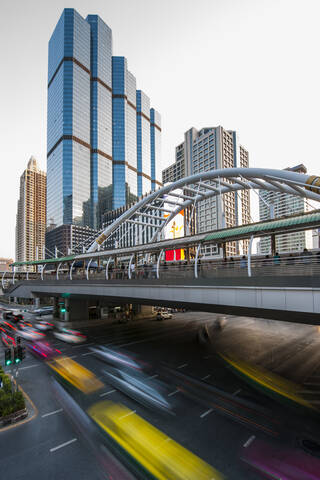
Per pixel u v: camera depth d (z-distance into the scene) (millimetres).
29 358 22391
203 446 10531
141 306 47969
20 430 11758
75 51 154750
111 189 171500
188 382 17031
